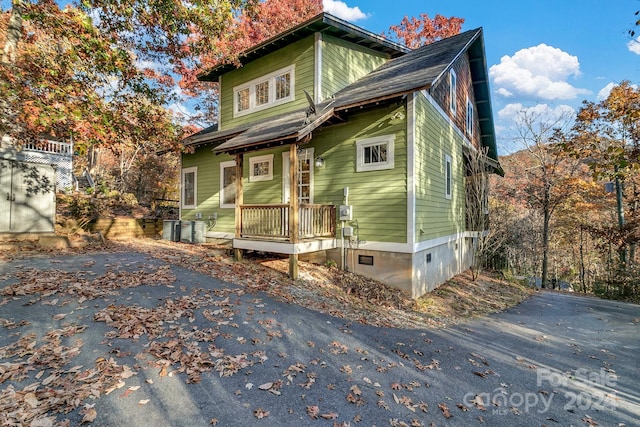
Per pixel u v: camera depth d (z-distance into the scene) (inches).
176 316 183.2
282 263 334.6
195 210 487.8
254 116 440.1
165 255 330.3
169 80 515.8
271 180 394.3
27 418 99.0
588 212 679.1
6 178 353.4
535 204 644.7
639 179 545.6
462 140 458.9
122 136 284.0
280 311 214.1
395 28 838.5
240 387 128.3
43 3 251.9
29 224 369.7
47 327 157.2
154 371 131.7
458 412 126.0
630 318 299.0
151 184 874.1
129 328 162.6
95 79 278.7
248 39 631.8
